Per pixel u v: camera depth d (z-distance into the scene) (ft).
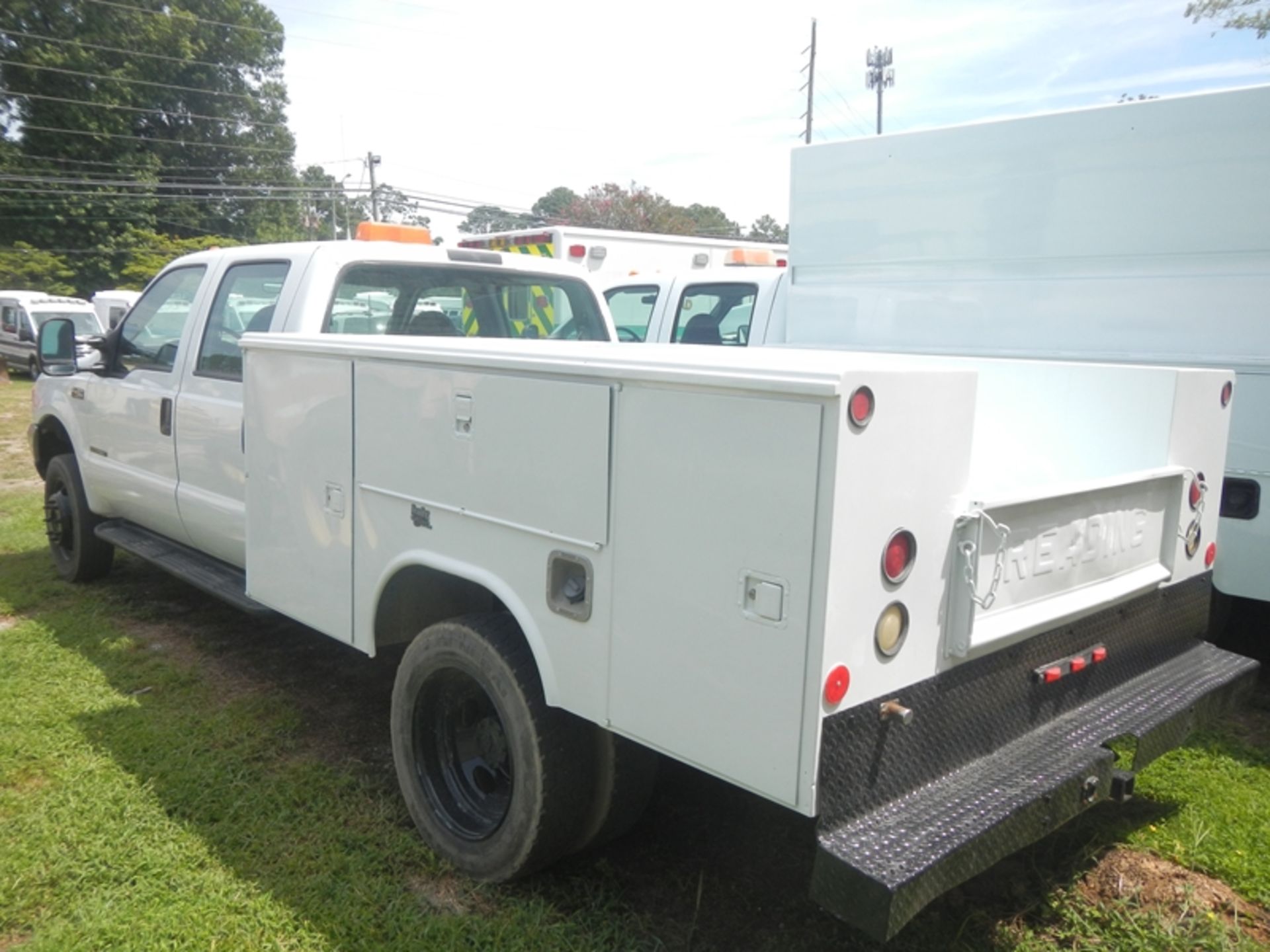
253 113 159.84
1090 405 11.37
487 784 10.70
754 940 9.48
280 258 14.90
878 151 18.63
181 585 20.94
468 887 10.23
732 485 7.32
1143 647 10.68
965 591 7.84
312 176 188.03
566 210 182.39
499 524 9.41
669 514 7.79
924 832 7.30
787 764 7.12
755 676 7.29
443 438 10.00
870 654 7.25
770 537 7.12
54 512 21.04
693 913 9.87
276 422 12.75
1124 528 9.91
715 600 7.51
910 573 7.44
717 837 11.28
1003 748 8.73
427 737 10.94
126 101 143.54
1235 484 14.93
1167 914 9.91
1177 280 15.21
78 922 9.57
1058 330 16.57
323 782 12.40
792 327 20.57
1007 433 12.00
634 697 8.22
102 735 13.62
